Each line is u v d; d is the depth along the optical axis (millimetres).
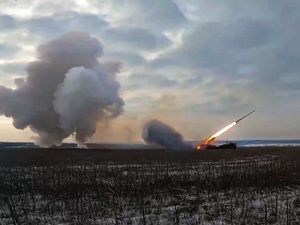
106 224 19078
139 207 21719
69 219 20156
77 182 27594
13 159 42125
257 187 25406
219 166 34312
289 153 44969
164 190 25234
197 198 23297
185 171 31688
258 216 19734
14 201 23594
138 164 37125
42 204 23000
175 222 19062
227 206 21469
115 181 27844
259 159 39312
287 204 20312
